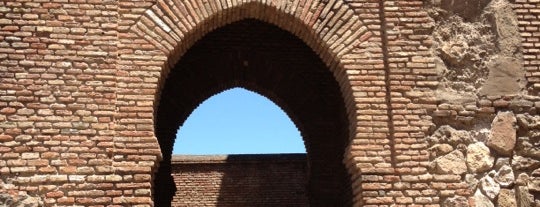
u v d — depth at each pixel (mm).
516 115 8086
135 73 7766
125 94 7672
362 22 8258
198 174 20016
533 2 8477
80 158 7387
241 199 19891
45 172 7289
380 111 7949
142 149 7523
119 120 7578
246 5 8250
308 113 12055
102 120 7539
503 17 8422
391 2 8328
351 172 8102
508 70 8234
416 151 7797
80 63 7684
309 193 11680
